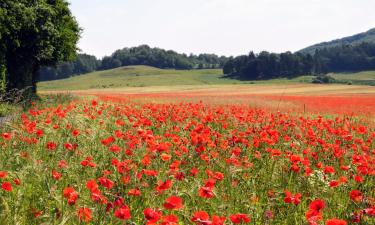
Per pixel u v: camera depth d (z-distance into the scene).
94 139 8.98
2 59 32.41
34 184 5.82
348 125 12.60
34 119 12.24
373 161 7.23
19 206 4.89
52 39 40.12
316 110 27.27
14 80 37.31
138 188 5.30
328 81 158.62
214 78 185.62
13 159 7.00
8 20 32.03
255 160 8.30
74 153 7.34
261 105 30.03
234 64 199.38
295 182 6.92
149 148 6.86
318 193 6.25
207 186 4.82
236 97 44.69
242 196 5.90
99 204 4.71
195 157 7.54
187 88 108.00
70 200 4.45
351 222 5.25
